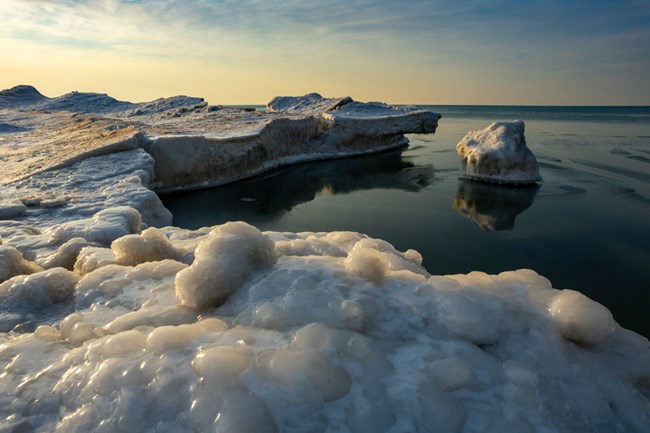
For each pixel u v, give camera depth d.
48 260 2.91
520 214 9.82
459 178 15.00
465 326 1.51
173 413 1.12
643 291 5.83
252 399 1.12
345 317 1.51
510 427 1.15
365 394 1.20
